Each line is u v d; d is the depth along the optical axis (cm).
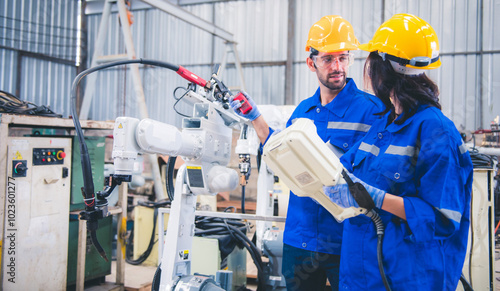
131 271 284
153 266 295
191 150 133
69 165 227
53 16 697
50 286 217
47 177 213
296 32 618
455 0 479
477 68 472
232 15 645
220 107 145
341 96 149
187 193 144
